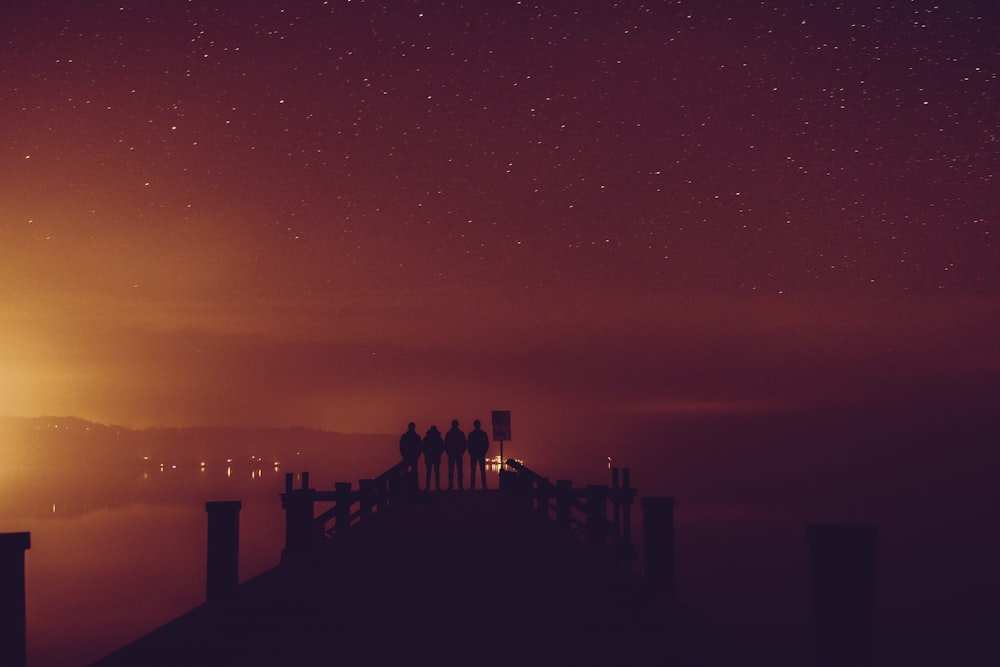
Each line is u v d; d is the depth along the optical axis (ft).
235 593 33.83
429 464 96.84
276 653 25.54
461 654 25.44
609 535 51.39
